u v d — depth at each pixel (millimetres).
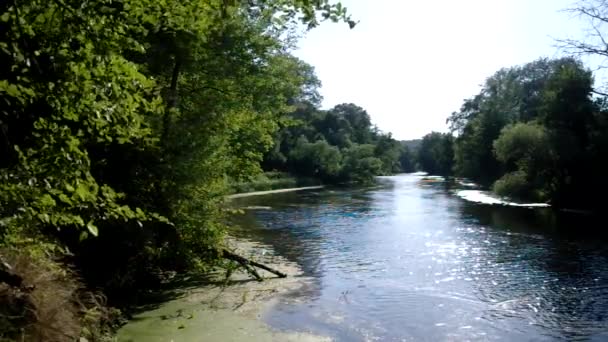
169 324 9984
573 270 15562
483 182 65625
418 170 163500
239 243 20672
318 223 27250
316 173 77250
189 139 12203
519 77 73562
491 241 21062
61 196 3895
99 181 10109
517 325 10500
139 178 11219
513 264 16547
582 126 38188
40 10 3654
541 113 43312
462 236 22422
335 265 16547
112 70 4078
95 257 10555
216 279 14086
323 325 10352
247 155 16938
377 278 14688
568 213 31500
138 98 4324
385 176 118375
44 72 3928
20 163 3877
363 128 121312
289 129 83938
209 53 14633
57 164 3938
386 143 122438
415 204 38719
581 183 34625
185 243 12727
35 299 5688
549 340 9664
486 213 31656
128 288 11438
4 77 3811
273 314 11008
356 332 9977
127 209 4543
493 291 13227
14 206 3803
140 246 11305
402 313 11281
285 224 26828
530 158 38531
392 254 18453
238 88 15844
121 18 4117
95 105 4004
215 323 10195
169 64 13797
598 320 10797
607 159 34406
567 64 40188
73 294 7035
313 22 4266
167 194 11906
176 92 13164
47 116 4090
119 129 4445
